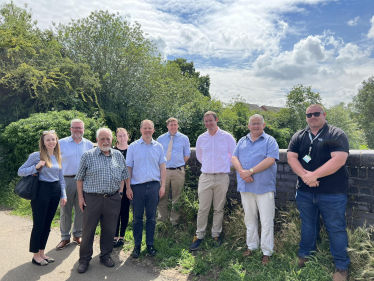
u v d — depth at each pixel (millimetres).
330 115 27062
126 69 14430
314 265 3115
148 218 3807
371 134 31562
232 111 20734
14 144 7500
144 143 3836
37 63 11266
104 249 3465
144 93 15242
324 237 3412
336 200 3014
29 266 3367
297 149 3348
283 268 3230
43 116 7891
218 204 4027
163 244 3961
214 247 3877
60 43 14203
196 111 17719
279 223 3969
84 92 12367
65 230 3973
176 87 16750
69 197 4027
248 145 3672
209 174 3998
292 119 25594
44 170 3352
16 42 10664
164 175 3947
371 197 3205
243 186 3598
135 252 3691
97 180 3285
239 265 3400
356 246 3016
